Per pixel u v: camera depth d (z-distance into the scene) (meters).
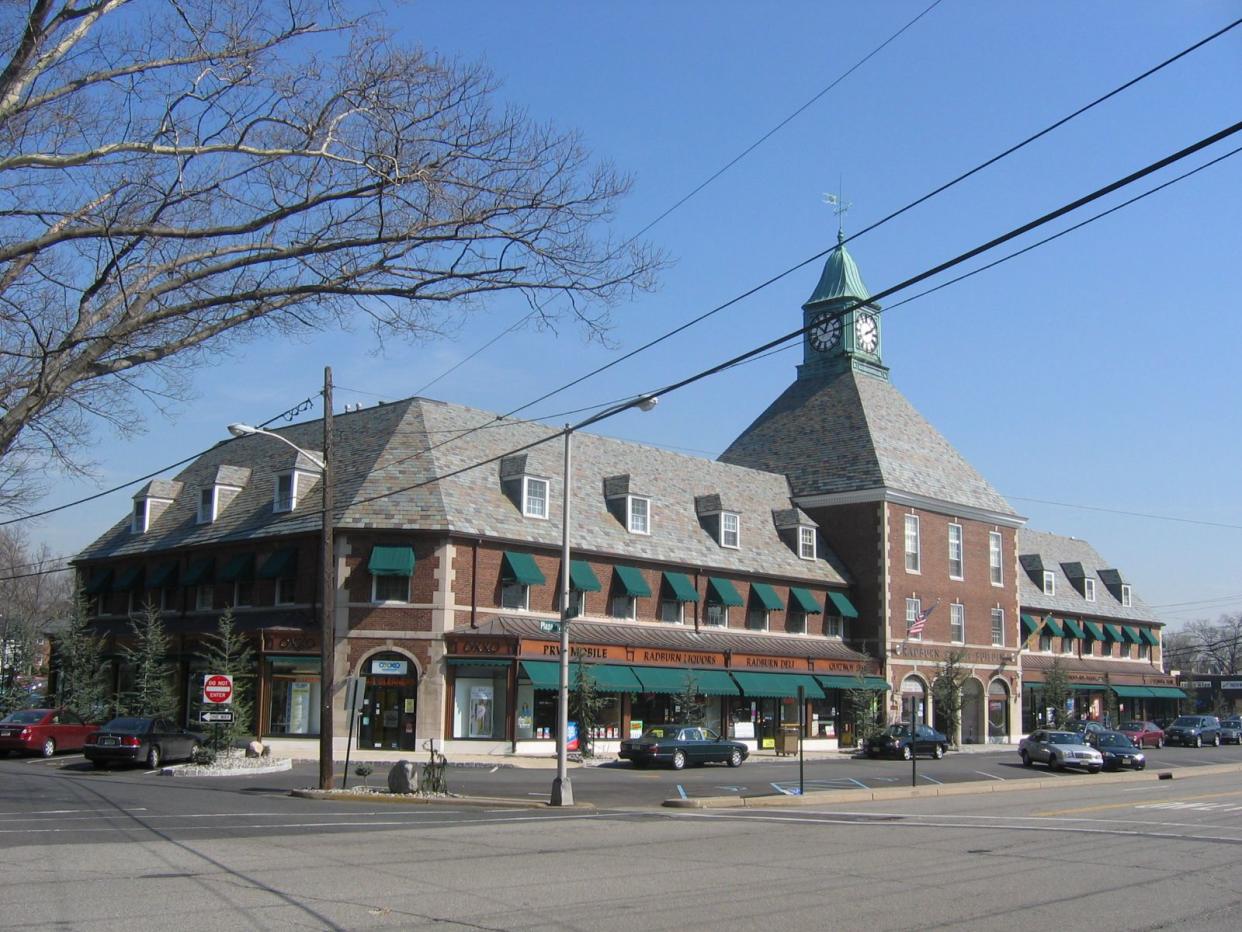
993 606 65.81
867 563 59.03
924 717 59.72
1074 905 13.59
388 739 41.97
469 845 18.45
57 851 16.39
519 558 44.41
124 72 14.45
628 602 48.75
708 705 50.91
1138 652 87.19
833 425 64.31
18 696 52.97
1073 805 29.47
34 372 18.23
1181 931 12.13
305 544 43.78
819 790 33.03
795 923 12.11
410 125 15.38
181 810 23.41
